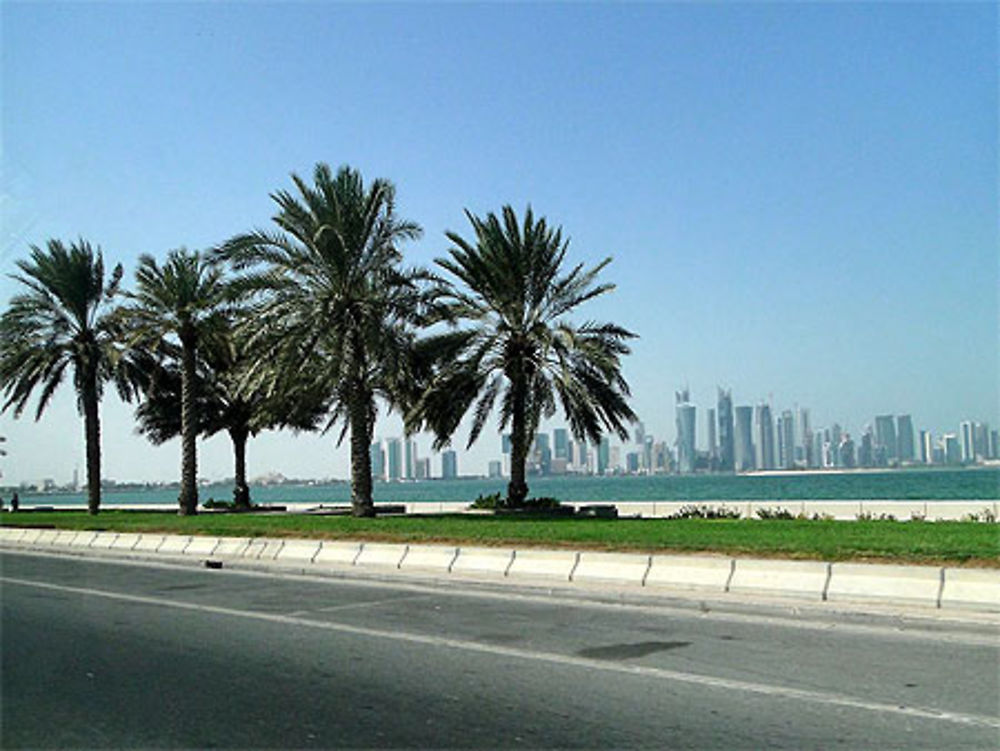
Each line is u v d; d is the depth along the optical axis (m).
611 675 9.07
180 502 37.44
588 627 11.85
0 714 7.93
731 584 13.78
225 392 44.41
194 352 38.31
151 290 37.41
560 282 32.62
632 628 11.72
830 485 96.06
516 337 32.53
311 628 12.20
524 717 7.60
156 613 13.81
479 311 32.47
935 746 6.71
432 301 30.42
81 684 9.05
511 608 13.70
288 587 16.89
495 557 16.91
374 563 18.70
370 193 29.72
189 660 10.19
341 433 38.91
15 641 11.49
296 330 28.92
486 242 32.06
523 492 33.19
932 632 11.07
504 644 10.78
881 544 15.23
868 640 10.64
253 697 8.43
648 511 35.34
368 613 13.45
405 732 7.22
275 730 7.34
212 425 44.69
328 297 29.64
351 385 30.94
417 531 21.56
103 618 13.34
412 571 17.64
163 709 8.05
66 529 29.38
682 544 16.42
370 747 6.86
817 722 7.34
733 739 6.92
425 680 9.00
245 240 29.42
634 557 15.14
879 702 7.89
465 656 10.12
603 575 15.24
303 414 39.41
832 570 13.02
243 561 20.66
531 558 16.39
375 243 30.22
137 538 24.91
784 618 12.25
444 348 31.52
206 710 7.99
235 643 11.20
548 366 32.00
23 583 18.08
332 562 19.44
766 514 28.84
